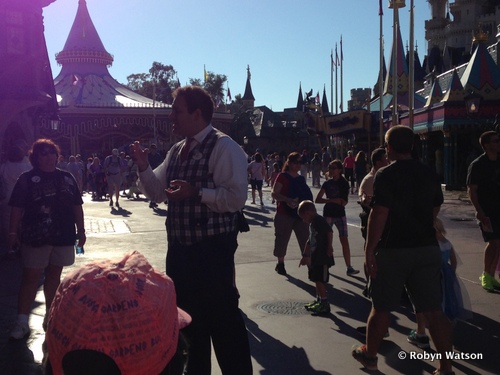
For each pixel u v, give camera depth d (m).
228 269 3.70
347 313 6.54
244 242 11.70
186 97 3.64
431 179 4.48
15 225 5.64
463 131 25.06
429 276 4.47
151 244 11.70
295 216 8.42
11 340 5.60
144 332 1.42
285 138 96.88
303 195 8.46
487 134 7.22
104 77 61.38
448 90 24.81
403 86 39.34
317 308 6.50
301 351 5.32
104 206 21.44
